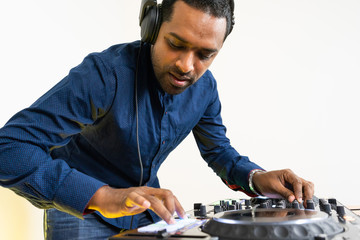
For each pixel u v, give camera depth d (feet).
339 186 6.72
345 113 6.82
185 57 2.27
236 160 3.48
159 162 3.23
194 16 2.14
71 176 2.09
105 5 6.50
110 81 2.51
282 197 2.80
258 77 7.24
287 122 7.04
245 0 7.40
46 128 2.20
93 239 2.85
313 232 1.48
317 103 6.95
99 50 6.18
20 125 2.13
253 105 7.21
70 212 2.10
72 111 2.32
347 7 6.93
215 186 7.16
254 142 7.13
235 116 7.24
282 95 7.11
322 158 6.84
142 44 2.66
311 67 7.04
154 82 2.76
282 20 7.23
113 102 2.58
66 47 5.15
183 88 2.48
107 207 2.02
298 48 7.11
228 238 1.51
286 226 1.50
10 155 2.05
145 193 2.01
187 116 3.11
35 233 4.33
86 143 2.88
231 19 2.46
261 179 3.03
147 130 2.84
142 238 1.52
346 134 6.78
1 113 3.82
